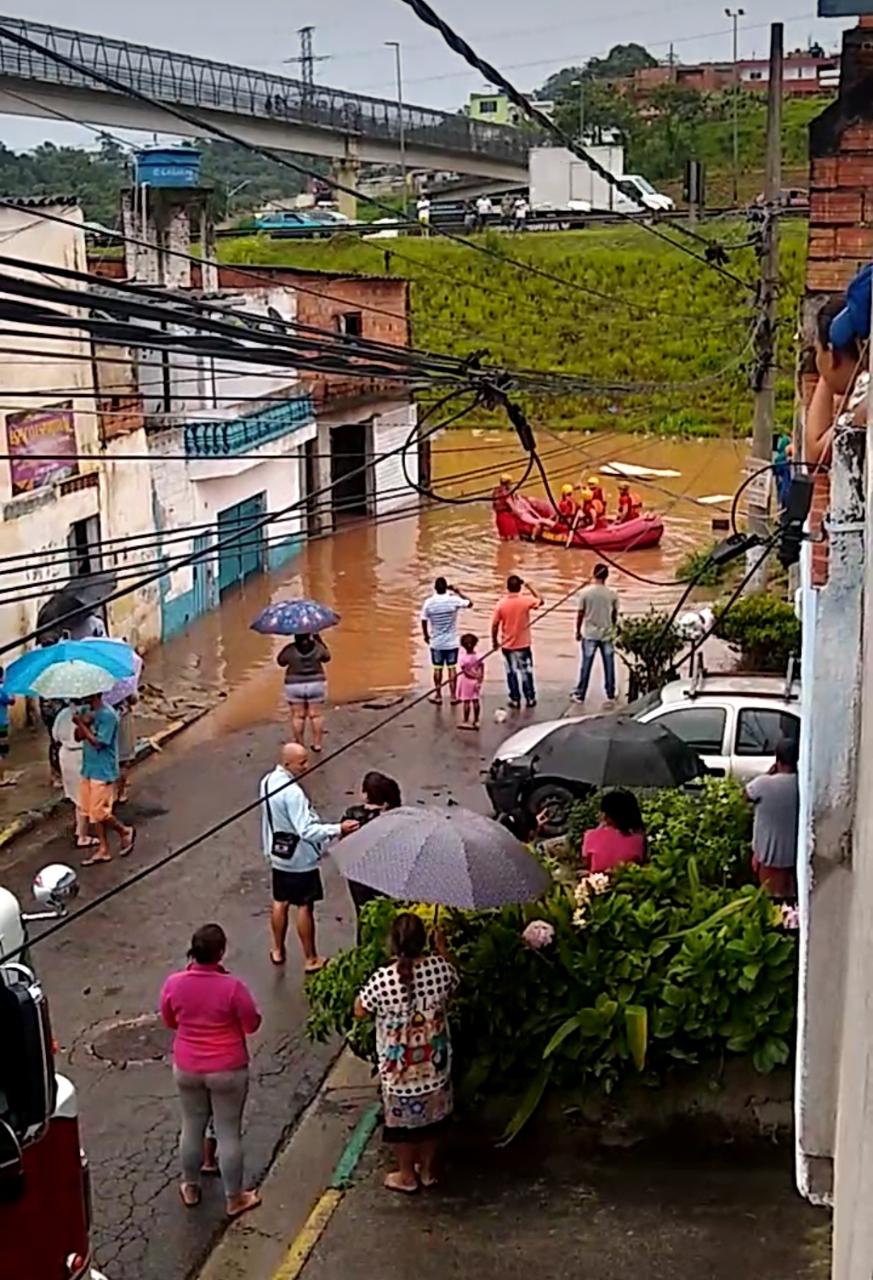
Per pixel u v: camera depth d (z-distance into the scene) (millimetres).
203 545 26188
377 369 8977
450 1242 7766
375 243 50156
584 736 12531
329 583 28516
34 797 16172
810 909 5492
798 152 32031
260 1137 9352
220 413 26281
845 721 5391
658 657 19078
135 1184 8805
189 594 25547
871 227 7512
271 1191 8695
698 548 30422
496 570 29297
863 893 3844
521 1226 7855
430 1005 8023
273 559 29844
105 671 14180
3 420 19078
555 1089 8617
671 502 36750
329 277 33906
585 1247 7605
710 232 32594
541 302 51406
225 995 8180
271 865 11758
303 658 18141
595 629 19766
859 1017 3818
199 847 14672
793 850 9727
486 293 51938
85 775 14180
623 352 49906
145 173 25828
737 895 9109
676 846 10508
